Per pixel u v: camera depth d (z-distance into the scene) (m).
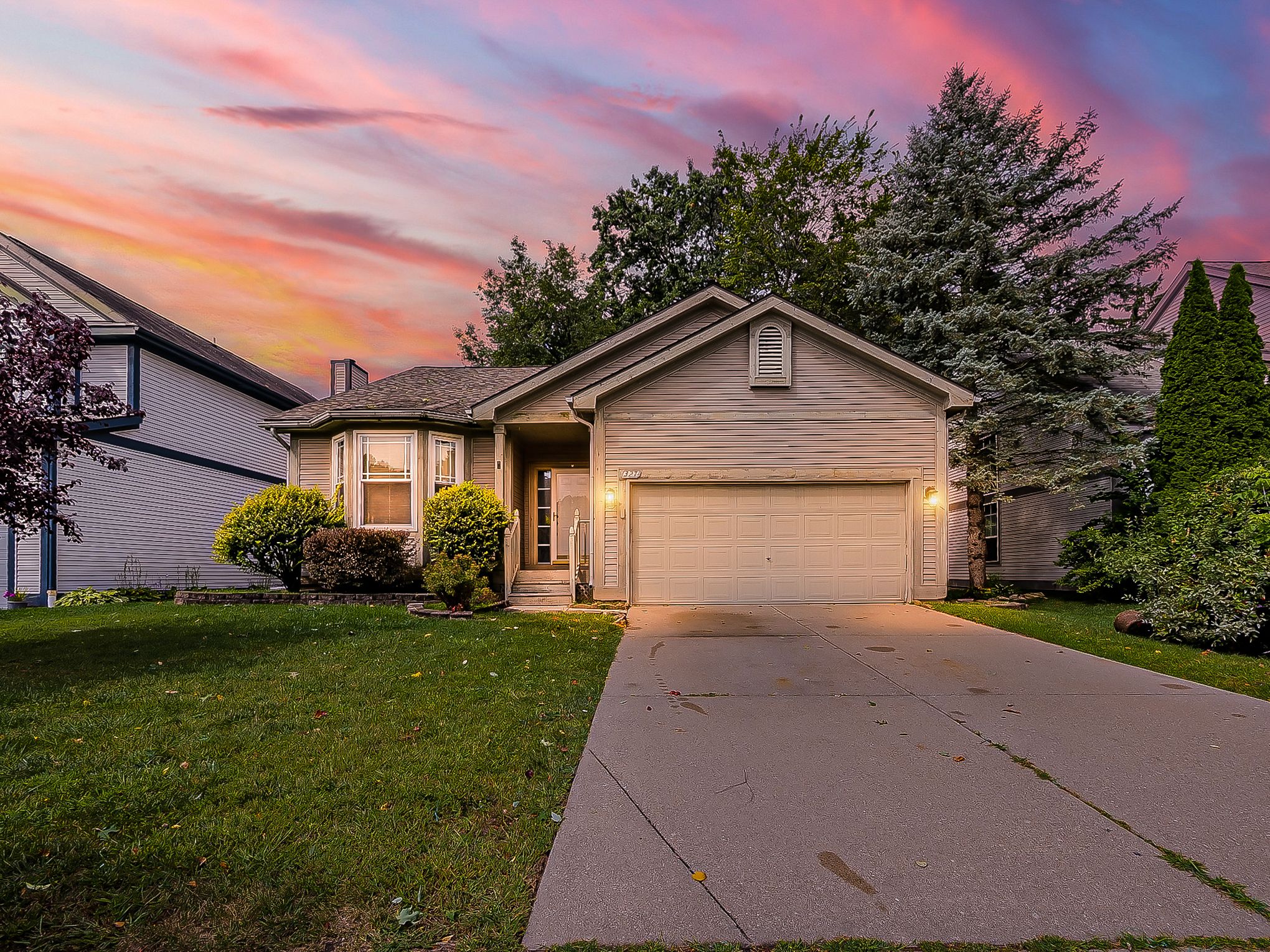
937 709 5.38
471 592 10.39
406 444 12.84
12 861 2.76
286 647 7.21
